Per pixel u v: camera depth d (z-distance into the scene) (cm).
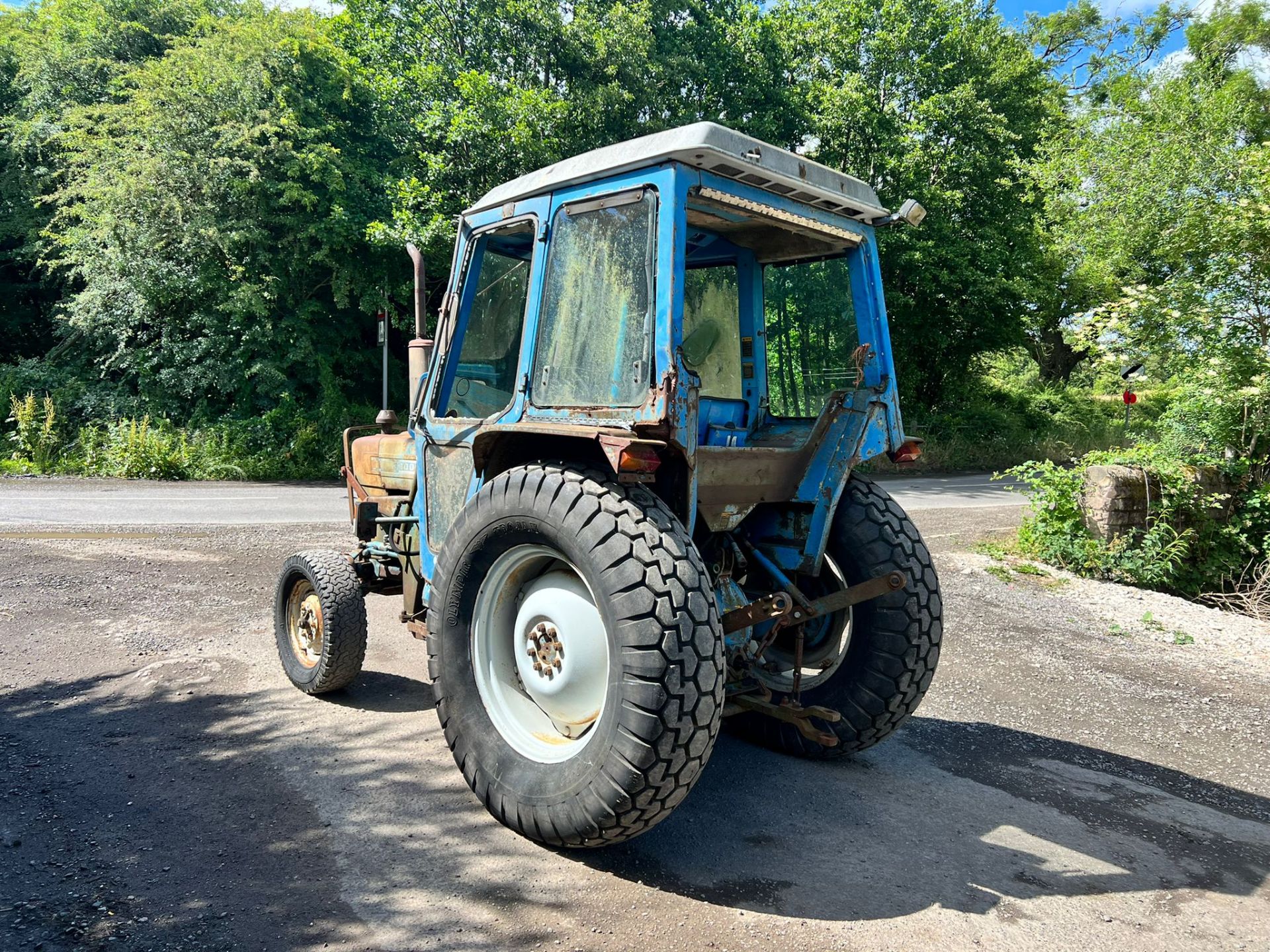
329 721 405
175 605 620
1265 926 260
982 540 1043
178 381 1814
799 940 240
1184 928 256
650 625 257
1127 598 791
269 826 298
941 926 251
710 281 377
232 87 1756
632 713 256
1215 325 1054
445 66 1909
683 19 2248
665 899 260
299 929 236
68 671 471
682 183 289
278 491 1509
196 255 1769
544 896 259
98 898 247
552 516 282
